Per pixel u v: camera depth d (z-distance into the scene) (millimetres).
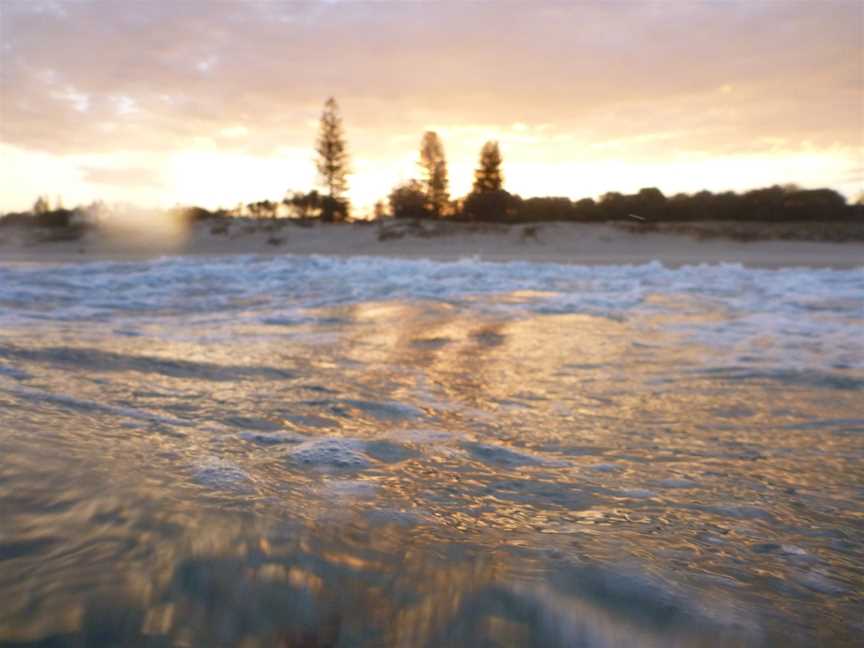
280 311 6754
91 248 30453
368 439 2270
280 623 1009
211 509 1408
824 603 1213
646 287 9242
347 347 4539
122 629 952
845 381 3615
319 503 1555
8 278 8711
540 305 7391
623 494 1825
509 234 30375
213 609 1023
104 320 5809
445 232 31062
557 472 2010
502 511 1635
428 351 4484
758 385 3514
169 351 4012
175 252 29812
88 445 1789
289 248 30594
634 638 1046
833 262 17156
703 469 2092
